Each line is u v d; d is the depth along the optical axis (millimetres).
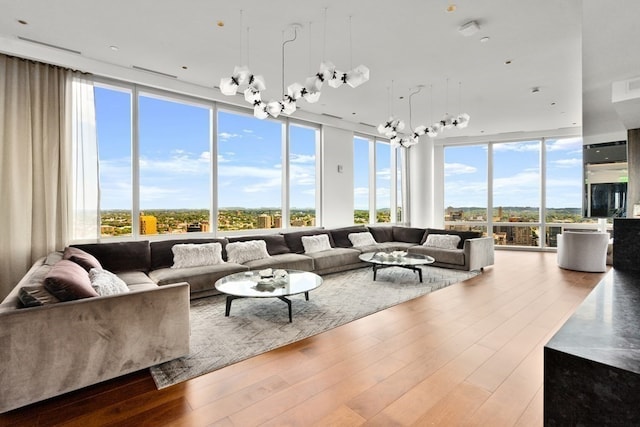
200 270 3898
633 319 807
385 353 2469
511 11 2967
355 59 3988
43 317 1815
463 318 3209
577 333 720
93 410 1812
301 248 5629
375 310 3457
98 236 4254
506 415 1742
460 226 8961
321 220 6844
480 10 2959
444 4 2879
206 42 3602
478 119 6762
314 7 2939
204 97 5074
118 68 4227
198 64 4188
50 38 3504
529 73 4398
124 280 3465
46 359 1823
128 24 3232
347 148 7258
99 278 2551
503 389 1985
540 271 5473
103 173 4441
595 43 1624
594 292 1059
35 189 3744
